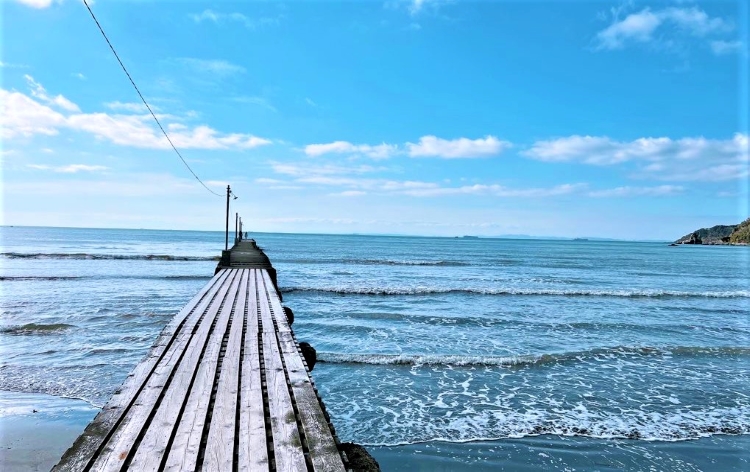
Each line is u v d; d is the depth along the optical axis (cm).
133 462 262
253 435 306
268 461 269
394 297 2189
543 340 1362
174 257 4297
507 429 743
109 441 289
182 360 500
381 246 9356
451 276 3388
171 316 1534
